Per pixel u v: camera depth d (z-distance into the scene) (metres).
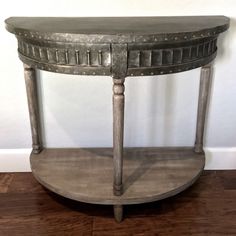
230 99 1.47
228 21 1.17
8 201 1.41
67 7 1.30
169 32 0.99
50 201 1.41
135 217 1.32
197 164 1.43
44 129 1.53
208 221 1.30
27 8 1.30
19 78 1.42
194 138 1.56
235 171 1.59
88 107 1.48
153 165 1.42
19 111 1.49
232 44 1.36
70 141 1.56
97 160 1.46
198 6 1.31
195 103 1.48
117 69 1.03
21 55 1.16
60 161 1.45
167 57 1.04
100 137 1.55
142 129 1.54
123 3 1.30
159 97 1.47
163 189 1.28
